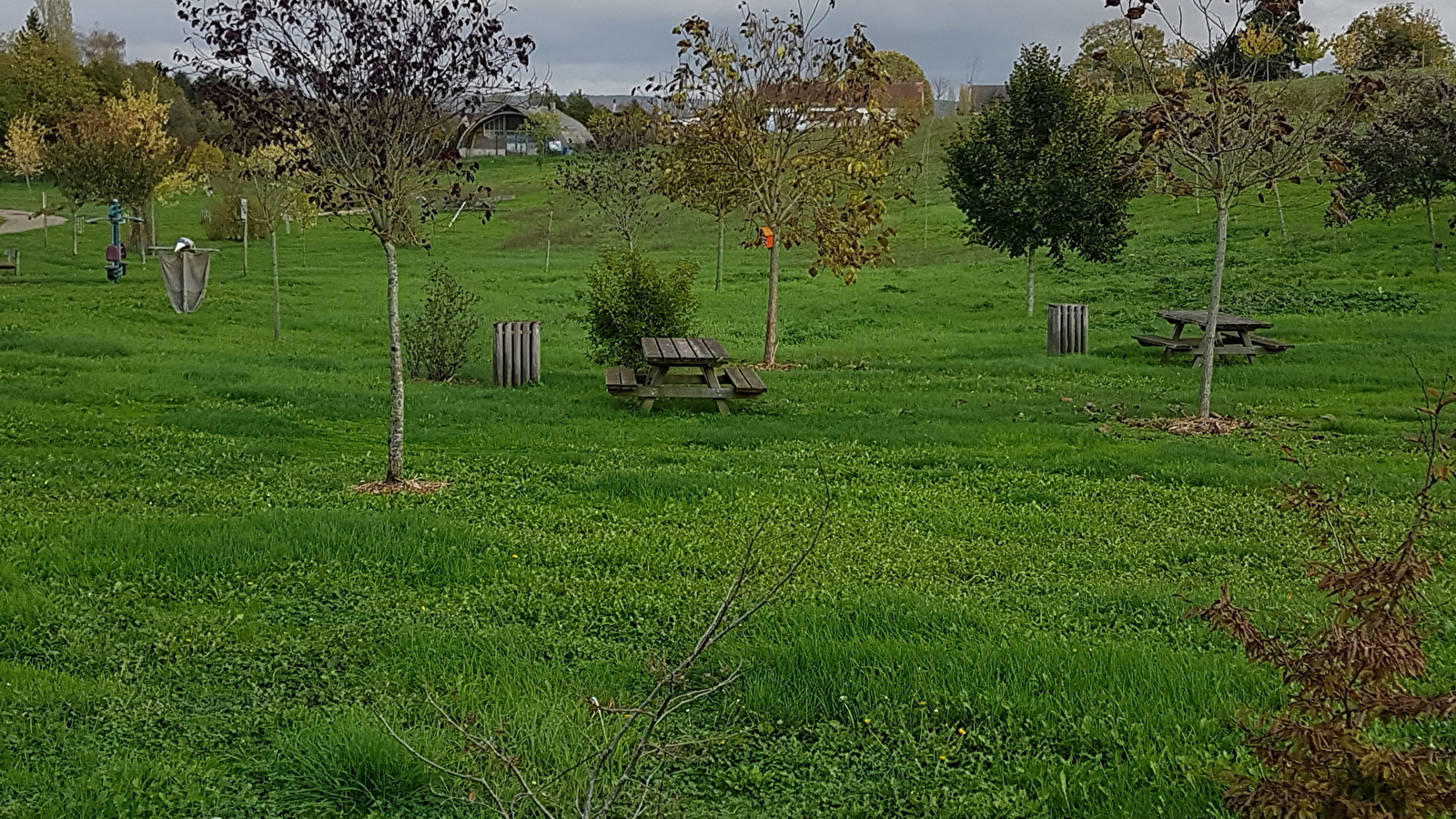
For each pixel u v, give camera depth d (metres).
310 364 20.66
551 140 87.88
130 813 4.76
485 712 5.77
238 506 10.15
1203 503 11.02
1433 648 6.86
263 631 7.01
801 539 9.51
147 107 46.09
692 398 16.77
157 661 6.52
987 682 6.15
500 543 9.11
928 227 48.69
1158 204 46.34
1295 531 9.97
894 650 6.52
